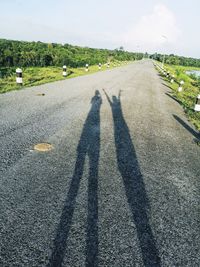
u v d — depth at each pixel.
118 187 3.78
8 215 2.93
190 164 5.00
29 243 2.56
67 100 9.46
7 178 3.69
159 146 5.77
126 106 9.63
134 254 2.58
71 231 2.78
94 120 7.16
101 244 2.66
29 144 4.98
